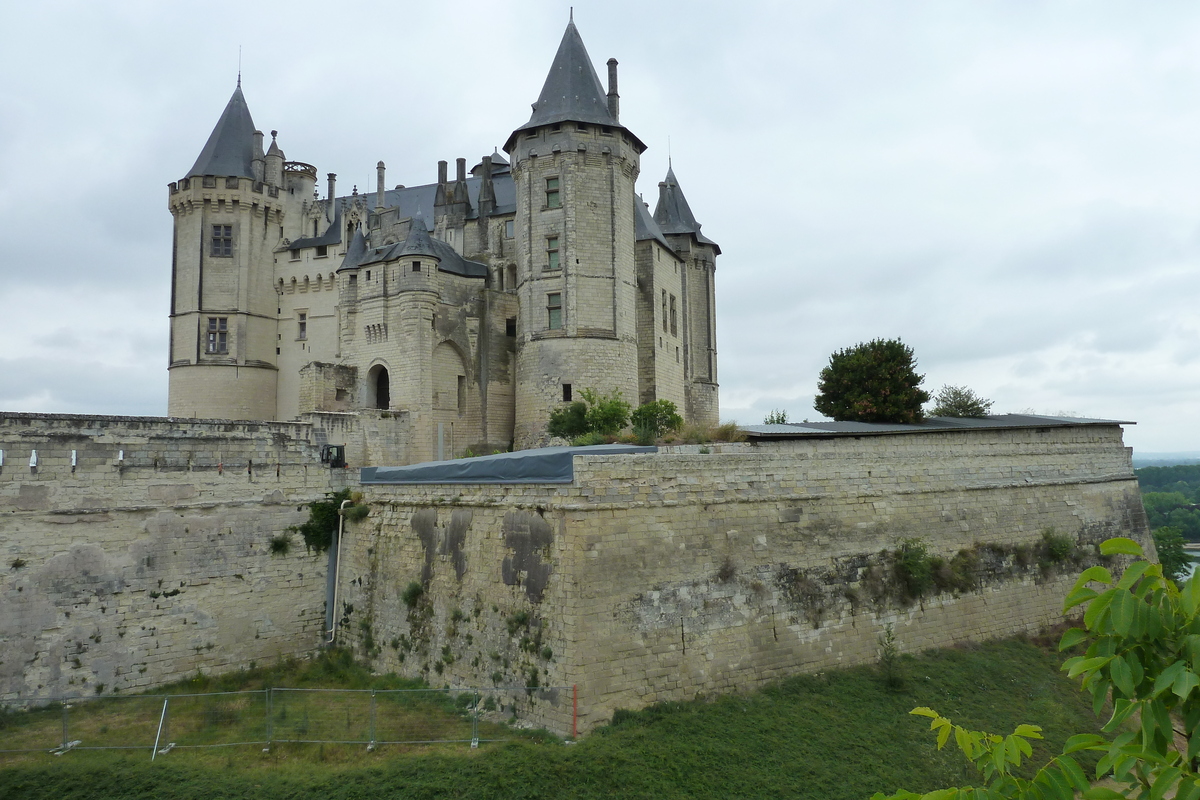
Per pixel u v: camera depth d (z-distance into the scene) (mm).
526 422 44688
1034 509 30391
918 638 24797
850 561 24141
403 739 18406
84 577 22109
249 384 57312
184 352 57031
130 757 17422
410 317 44969
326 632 26484
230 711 20234
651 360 51250
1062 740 20406
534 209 45281
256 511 25703
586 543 19219
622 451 21359
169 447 24188
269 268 59469
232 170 58188
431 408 45062
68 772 16422
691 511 21234
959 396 39719
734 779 16844
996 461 30062
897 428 27719
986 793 5402
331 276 57875
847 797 16781
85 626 21938
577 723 18062
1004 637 27203
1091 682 6168
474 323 48000
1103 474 34312
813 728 19297
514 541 20969
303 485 26953
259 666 24875
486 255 51438
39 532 21547
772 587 22172
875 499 25516
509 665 20078
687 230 60750
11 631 20797
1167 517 93062
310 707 20594
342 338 51500
